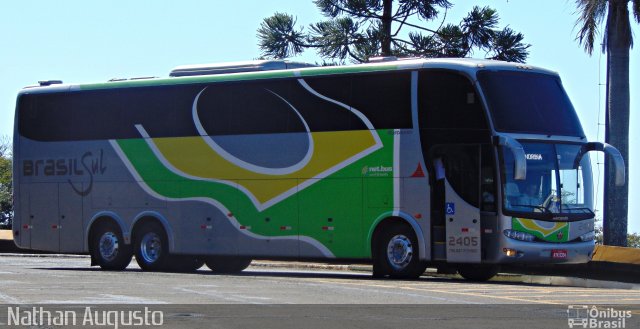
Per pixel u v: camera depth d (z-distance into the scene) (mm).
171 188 26922
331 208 24422
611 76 32938
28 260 35719
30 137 29188
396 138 23547
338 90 24516
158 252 27156
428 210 23125
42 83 29578
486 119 22578
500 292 19172
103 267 27922
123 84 27906
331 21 43094
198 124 26625
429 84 23281
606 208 33031
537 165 22891
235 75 26156
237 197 25891
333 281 21938
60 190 28625
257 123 25703
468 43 42438
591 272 25203
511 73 23266
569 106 23953
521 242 22438
